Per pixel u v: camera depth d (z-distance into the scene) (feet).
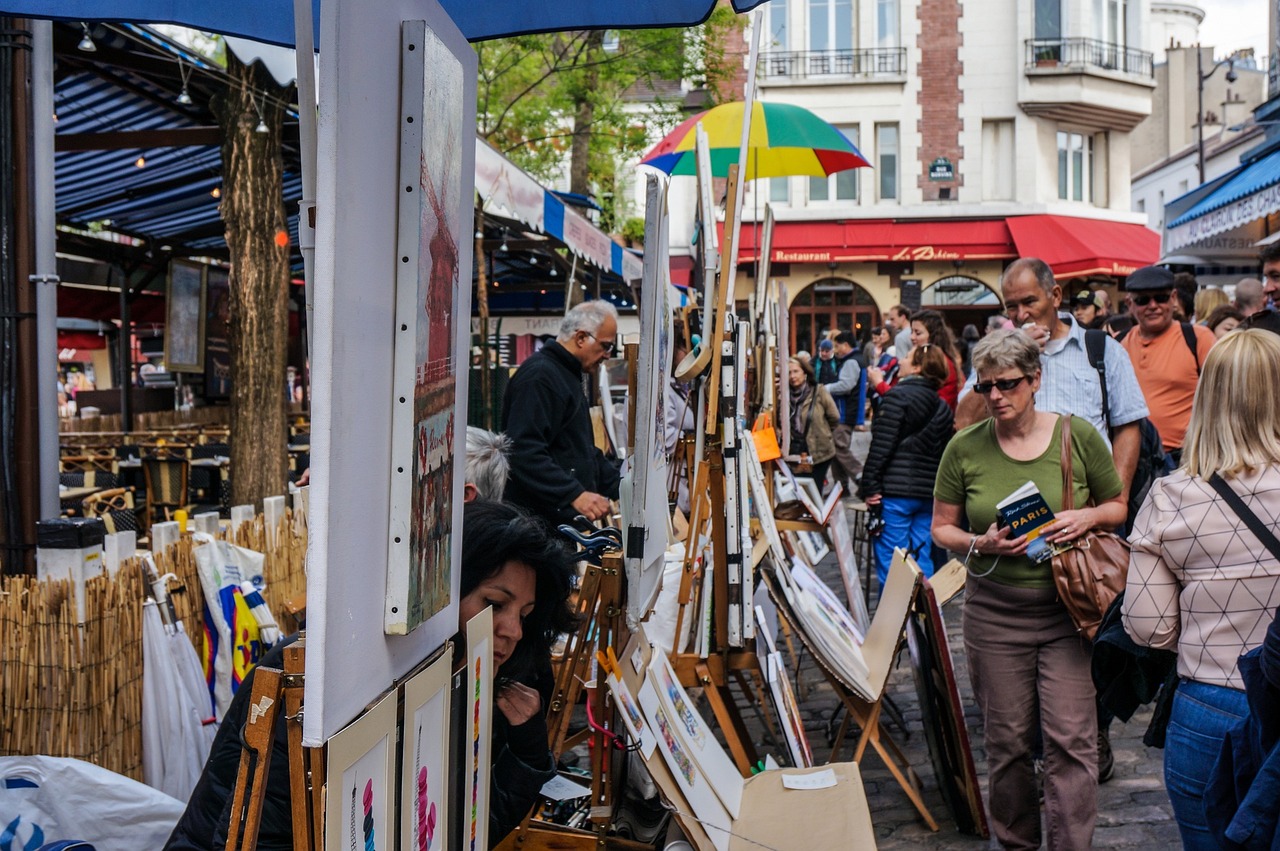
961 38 92.63
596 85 61.57
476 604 7.12
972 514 12.32
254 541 14.85
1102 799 14.89
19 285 13.52
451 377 5.48
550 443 16.62
